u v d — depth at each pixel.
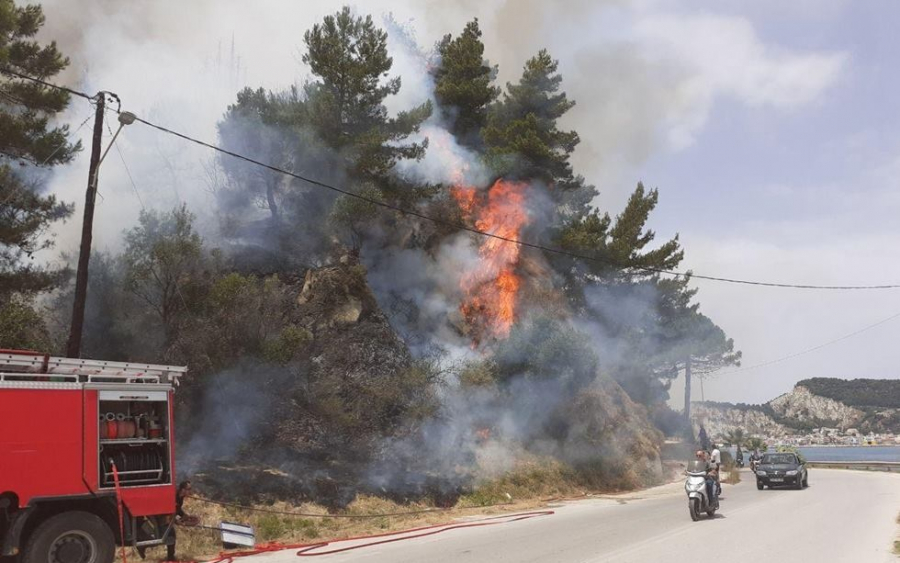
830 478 33.34
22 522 8.93
